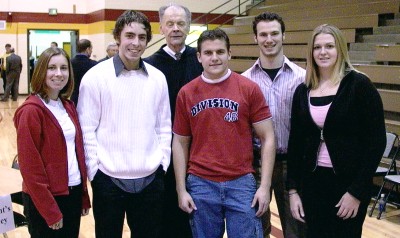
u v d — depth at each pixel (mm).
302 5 9750
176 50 2877
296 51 8281
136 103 2480
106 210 2473
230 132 2396
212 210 2434
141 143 2473
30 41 14758
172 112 2881
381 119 2252
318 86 2398
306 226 2590
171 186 2863
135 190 2471
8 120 10141
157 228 2576
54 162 2330
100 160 2463
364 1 8211
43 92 2363
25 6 14492
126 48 2439
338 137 2307
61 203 2383
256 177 2732
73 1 14648
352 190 2240
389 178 4355
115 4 12305
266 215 2852
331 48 2316
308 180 2404
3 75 13852
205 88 2438
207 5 12648
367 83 2260
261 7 11219
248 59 9516
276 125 2766
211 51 2369
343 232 2330
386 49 6176
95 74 2488
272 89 2766
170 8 2830
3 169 3293
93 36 13672
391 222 4410
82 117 2488
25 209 2418
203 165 2422
